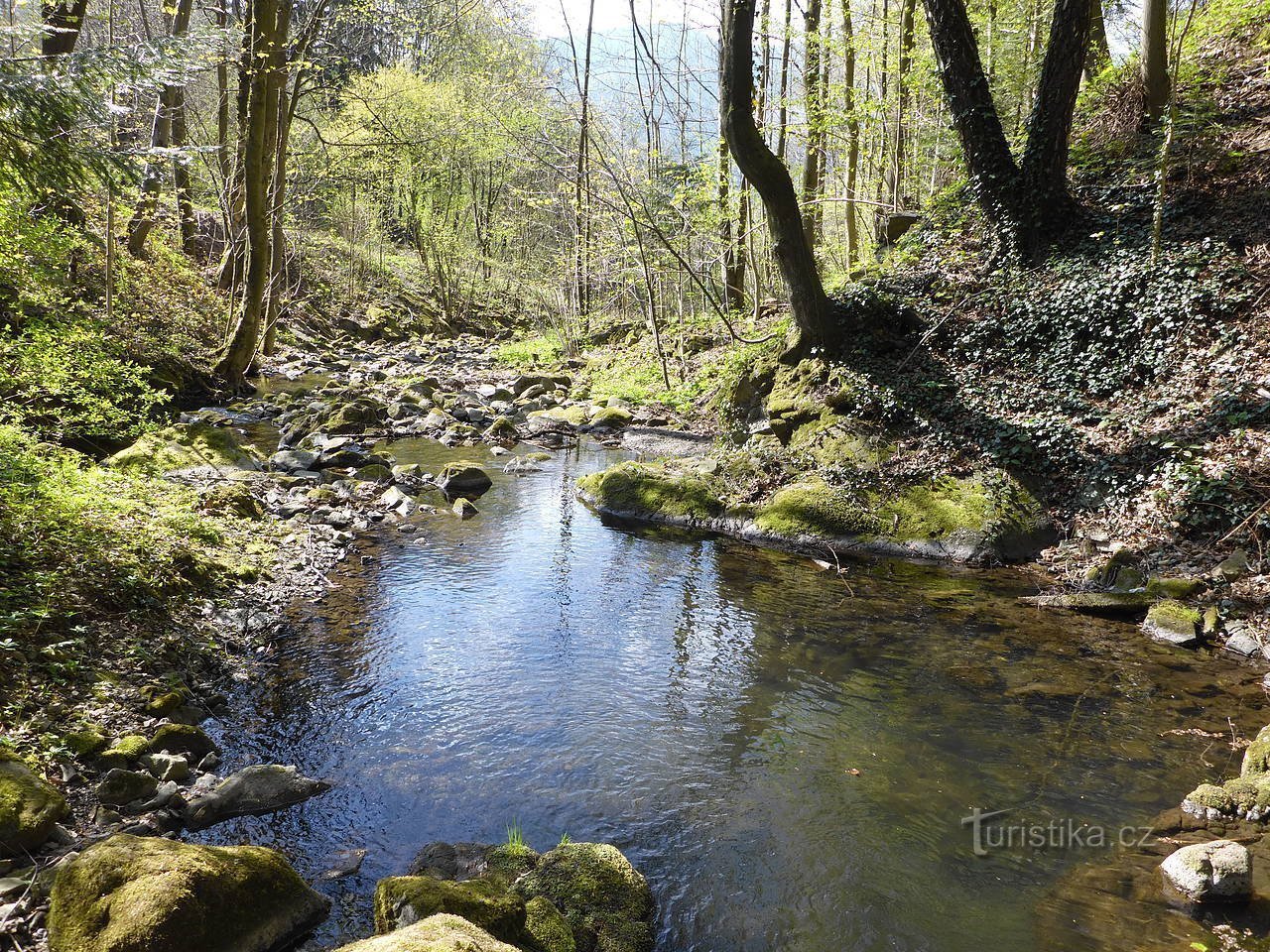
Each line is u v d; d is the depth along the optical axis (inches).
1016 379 448.5
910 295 528.4
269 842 170.9
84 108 237.8
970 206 564.4
